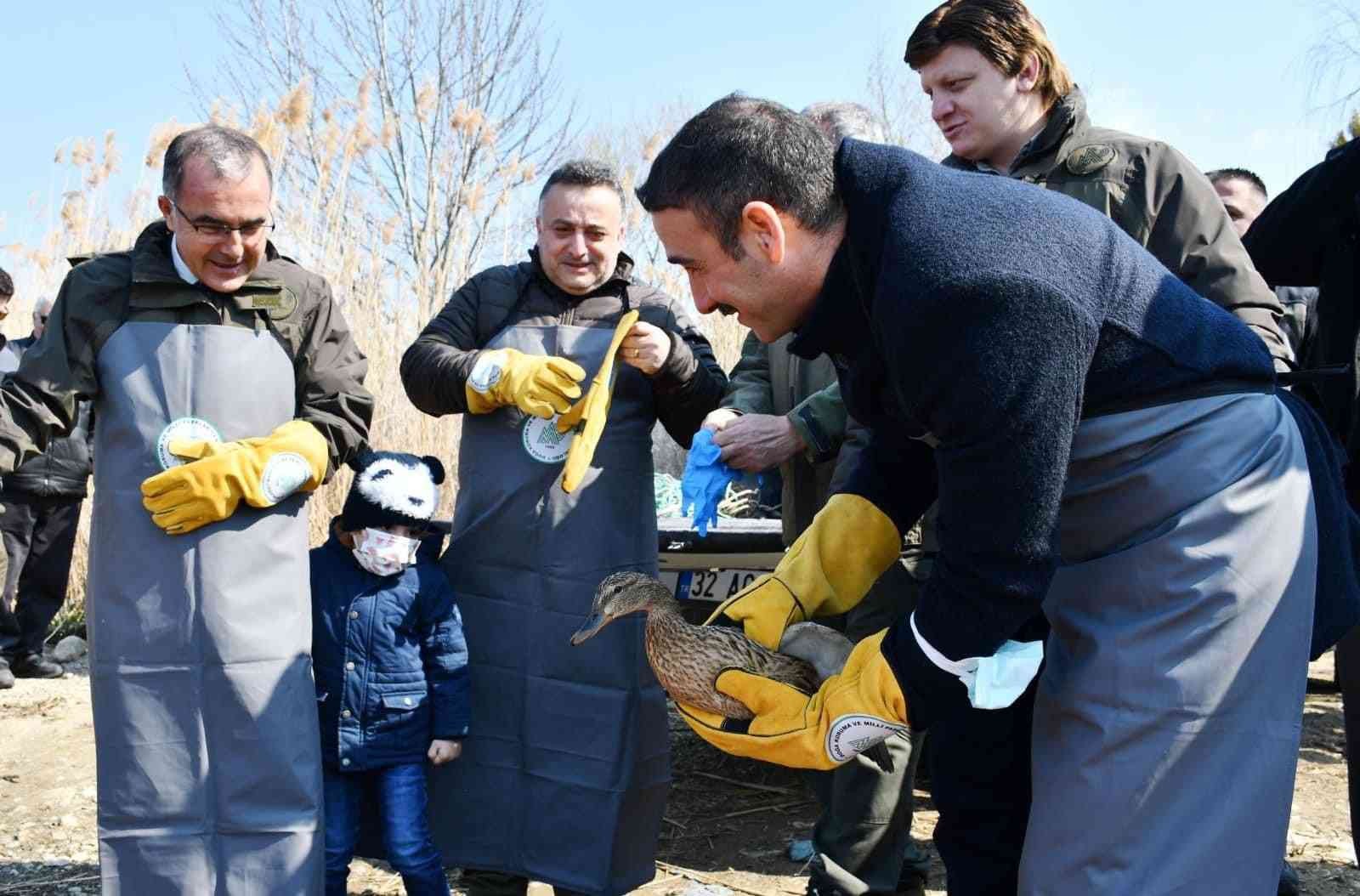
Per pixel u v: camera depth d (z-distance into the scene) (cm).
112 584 302
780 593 252
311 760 310
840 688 211
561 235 353
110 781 302
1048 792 204
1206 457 194
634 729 347
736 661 240
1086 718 199
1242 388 200
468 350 363
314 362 324
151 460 300
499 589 352
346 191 859
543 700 347
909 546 366
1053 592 208
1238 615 192
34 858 423
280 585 308
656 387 350
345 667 339
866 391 221
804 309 209
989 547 184
